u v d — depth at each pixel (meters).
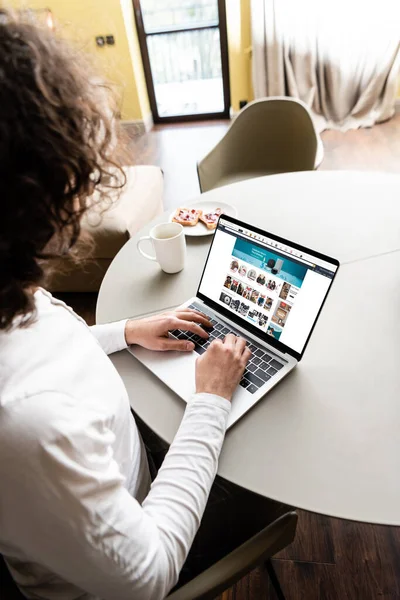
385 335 0.84
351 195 1.29
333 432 0.69
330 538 1.21
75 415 0.46
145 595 0.49
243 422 0.71
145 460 0.73
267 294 0.82
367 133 3.64
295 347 0.78
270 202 1.31
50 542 0.44
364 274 0.99
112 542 0.46
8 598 0.50
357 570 1.14
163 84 4.28
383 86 3.69
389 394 0.73
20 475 0.41
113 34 3.72
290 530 0.68
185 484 0.58
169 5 3.79
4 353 0.45
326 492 0.61
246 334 0.85
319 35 3.47
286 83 3.81
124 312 0.99
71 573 0.47
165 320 0.86
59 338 0.54
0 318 0.42
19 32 0.40
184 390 0.76
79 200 0.46
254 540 0.65
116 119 0.50
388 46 3.44
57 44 0.43
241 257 0.86
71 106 0.40
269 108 2.04
